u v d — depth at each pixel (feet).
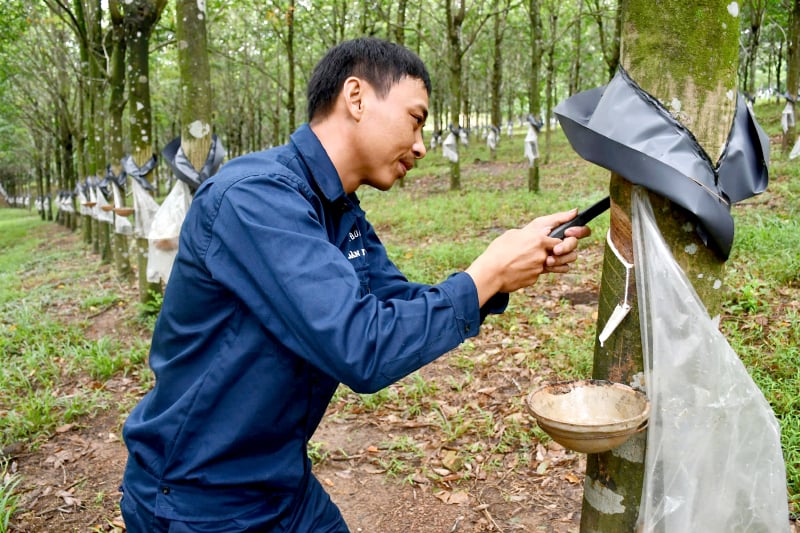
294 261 4.07
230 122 85.92
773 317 15.10
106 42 35.60
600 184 39.58
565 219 4.81
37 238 74.02
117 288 28.66
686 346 4.72
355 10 54.34
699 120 4.55
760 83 132.36
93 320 23.07
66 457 13.16
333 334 3.88
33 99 72.18
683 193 4.34
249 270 4.19
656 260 4.68
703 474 4.87
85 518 11.11
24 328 21.61
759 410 4.90
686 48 4.51
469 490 11.06
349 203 5.16
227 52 60.64
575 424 4.27
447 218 32.89
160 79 77.41
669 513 4.89
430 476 11.50
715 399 4.79
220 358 4.54
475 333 4.31
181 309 4.68
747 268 18.07
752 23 49.85
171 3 41.50
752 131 4.85
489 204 34.78
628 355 5.07
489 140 68.80
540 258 4.47
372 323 3.96
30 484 12.21
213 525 4.75
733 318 15.37
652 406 4.83
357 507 10.96
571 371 14.29
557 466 11.41
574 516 10.06
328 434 13.33
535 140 38.45
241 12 59.06
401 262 24.44
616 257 4.98
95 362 17.38
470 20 59.93
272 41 57.93
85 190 51.75
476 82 109.19
